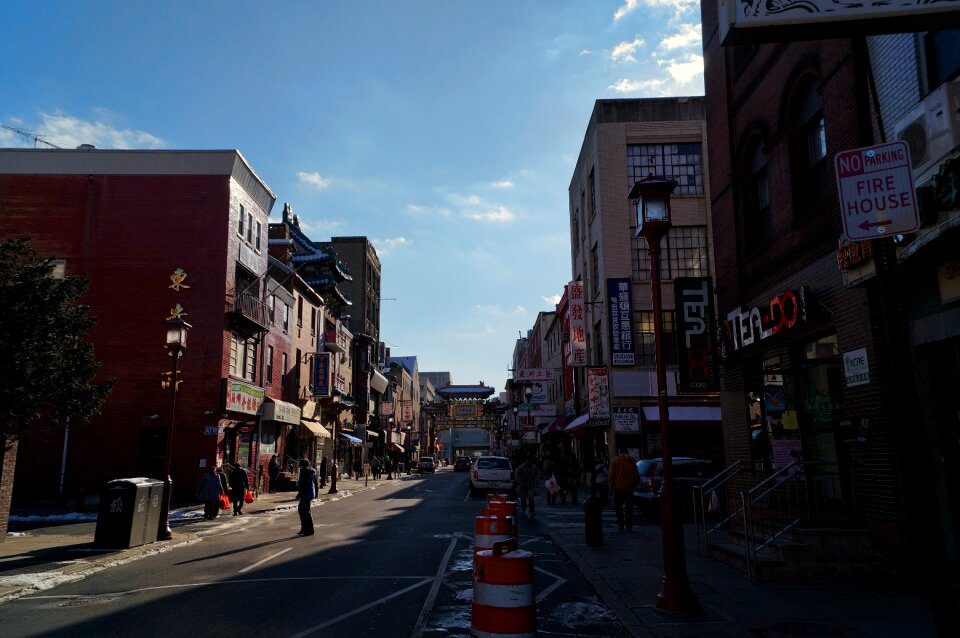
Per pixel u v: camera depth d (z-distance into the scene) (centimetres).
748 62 1362
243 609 793
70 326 1405
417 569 1066
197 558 1224
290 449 3628
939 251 754
